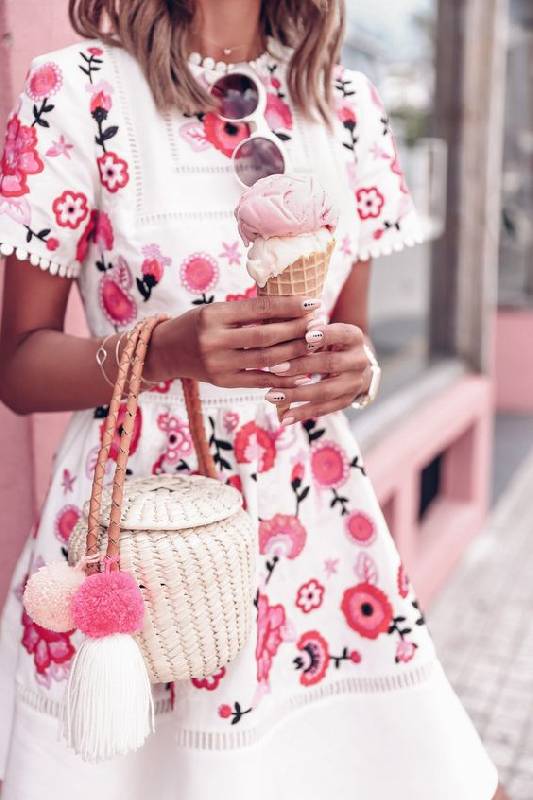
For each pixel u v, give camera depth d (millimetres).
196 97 1150
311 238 968
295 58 1216
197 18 1182
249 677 1110
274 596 1212
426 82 3736
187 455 1180
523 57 6488
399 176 1311
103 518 985
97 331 1212
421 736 1248
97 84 1132
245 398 1186
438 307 4031
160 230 1129
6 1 1438
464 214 3904
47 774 1158
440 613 3209
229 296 1159
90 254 1179
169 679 994
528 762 2348
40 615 929
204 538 972
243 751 1114
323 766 1264
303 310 956
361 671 1270
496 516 4223
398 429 3135
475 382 3926
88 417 1227
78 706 897
